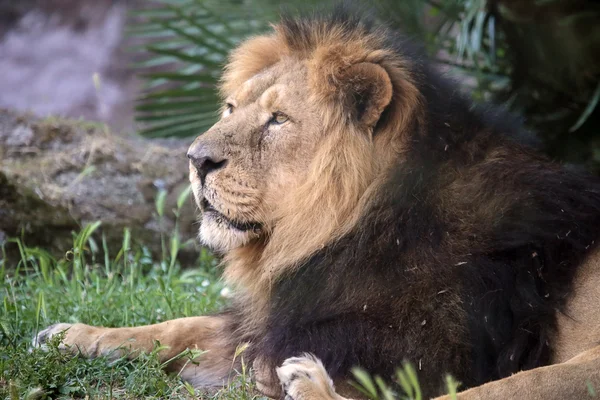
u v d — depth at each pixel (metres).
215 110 16.98
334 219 8.94
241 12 17.30
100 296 11.59
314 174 9.02
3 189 14.51
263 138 9.18
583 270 8.60
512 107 15.54
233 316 10.04
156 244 15.23
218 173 9.12
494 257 8.66
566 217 8.82
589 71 14.80
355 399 8.42
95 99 38.53
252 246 9.41
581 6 14.02
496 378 8.47
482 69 16.00
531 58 15.17
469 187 8.90
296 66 9.42
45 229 14.64
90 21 41.28
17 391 8.30
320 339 8.66
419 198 8.80
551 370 7.70
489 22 15.25
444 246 8.66
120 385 9.20
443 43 17.31
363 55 9.22
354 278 8.73
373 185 8.95
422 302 8.50
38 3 42.25
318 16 9.83
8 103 39.25
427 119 9.18
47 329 10.00
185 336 10.02
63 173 15.68
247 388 9.05
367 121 9.07
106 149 16.28
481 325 8.45
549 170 9.20
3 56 40.78
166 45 18.30
